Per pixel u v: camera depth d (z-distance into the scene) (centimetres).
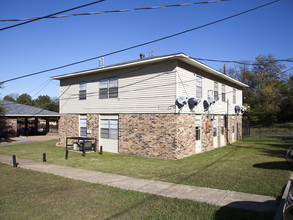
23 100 6831
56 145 2131
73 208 616
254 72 4925
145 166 1170
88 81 1883
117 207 617
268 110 4216
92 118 1839
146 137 1484
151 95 1474
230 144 2233
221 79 2089
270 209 574
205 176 930
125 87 1616
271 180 839
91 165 1208
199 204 617
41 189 793
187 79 1493
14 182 891
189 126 1508
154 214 565
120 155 1545
